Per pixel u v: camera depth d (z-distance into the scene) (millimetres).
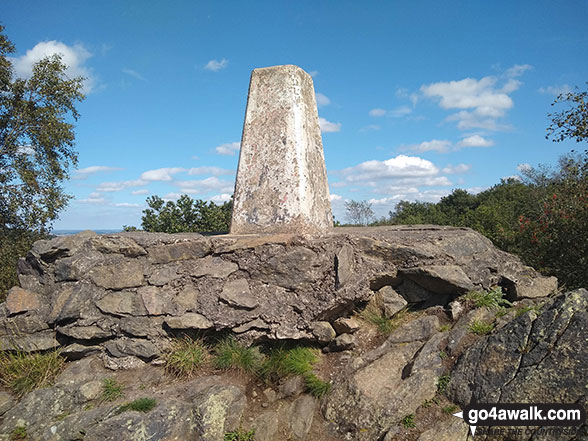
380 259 4359
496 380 3330
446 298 4273
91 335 4371
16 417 3779
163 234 5230
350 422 3418
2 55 11867
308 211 4957
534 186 17719
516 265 4824
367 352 3959
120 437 3354
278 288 4258
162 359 4246
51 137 11789
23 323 4547
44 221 11445
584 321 3289
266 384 3965
